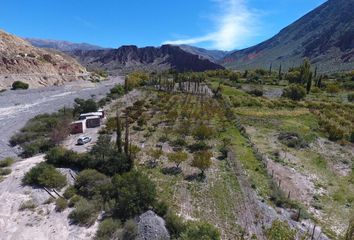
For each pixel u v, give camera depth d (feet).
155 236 72.33
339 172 127.24
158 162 122.42
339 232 84.07
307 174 122.01
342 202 101.60
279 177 115.75
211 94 294.46
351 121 204.44
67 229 78.54
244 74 449.06
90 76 463.01
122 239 72.59
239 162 124.16
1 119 182.70
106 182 96.22
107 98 258.98
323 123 196.85
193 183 104.32
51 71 377.50
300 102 264.31
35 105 232.94
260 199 95.81
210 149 140.36
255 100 256.11
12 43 381.60
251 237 76.18
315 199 102.17
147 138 154.30
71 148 136.87
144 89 326.24
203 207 89.15
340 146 159.02
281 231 61.21
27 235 75.97
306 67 376.68
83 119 178.70
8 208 85.92
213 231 71.46
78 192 95.81
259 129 183.32
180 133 163.63
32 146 132.87
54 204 88.84
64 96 281.13
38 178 98.53
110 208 85.97
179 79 359.46
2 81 301.84
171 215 79.66
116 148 123.44
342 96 309.63
